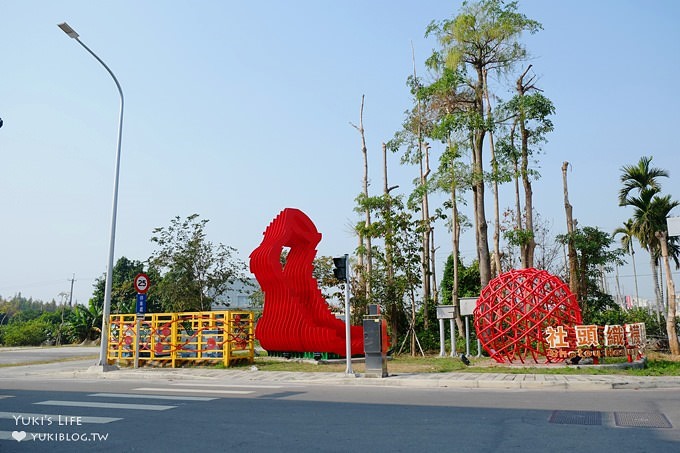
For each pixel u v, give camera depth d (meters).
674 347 23.67
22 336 48.44
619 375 12.93
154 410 8.42
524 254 24.23
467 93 24.77
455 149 22.09
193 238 30.22
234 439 6.23
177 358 17.47
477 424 6.96
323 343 17.94
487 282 22.39
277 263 19.41
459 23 22.16
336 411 8.17
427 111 26.80
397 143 28.09
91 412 8.27
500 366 15.46
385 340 13.71
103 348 16.20
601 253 29.61
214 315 17.53
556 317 16.09
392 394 10.40
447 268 30.88
